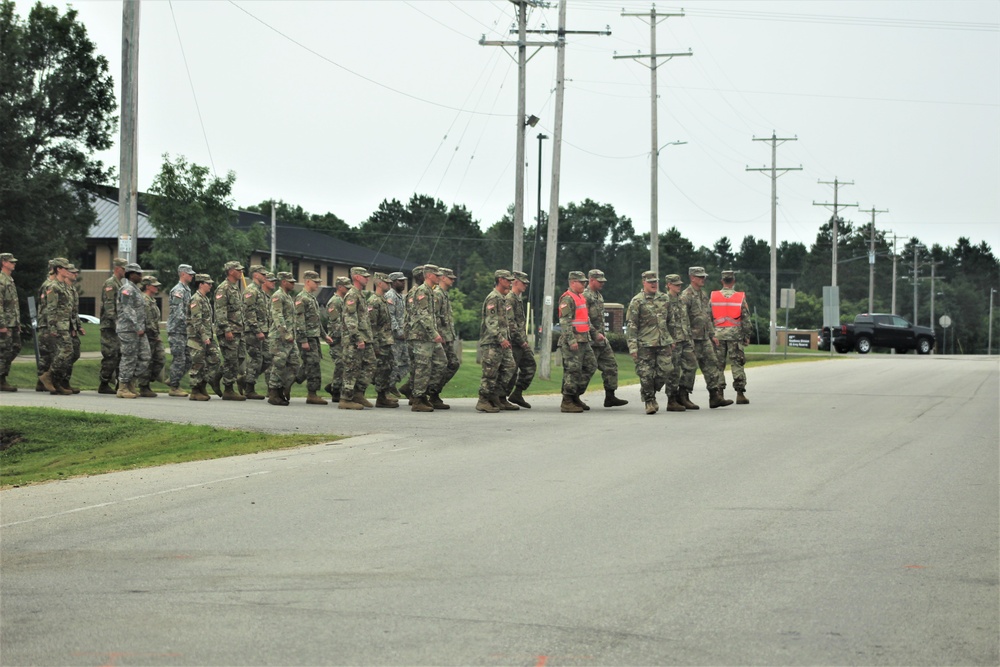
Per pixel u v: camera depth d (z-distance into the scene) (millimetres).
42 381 23344
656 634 6359
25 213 45000
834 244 87312
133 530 9469
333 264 83312
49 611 6922
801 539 8945
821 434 16906
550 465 13266
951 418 19703
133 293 22656
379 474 12523
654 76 55031
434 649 6074
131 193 25438
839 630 6469
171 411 19656
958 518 9875
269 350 22203
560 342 21484
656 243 54344
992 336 157500
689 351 21609
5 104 47344
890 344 70875
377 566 7988
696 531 9242
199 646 6164
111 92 53125
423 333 21219
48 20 51188
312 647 6125
